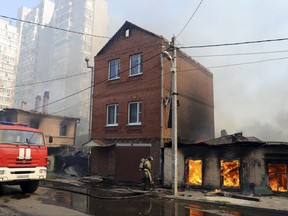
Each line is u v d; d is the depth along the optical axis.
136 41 19.03
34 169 10.91
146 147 17.16
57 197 11.17
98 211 8.84
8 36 100.12
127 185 16.20
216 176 14.81
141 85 18.19
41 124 31.67
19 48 102.94
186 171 15.72
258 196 12.78
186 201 11.60
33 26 89.88
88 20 77.81
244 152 14.12
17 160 10.38
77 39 76.56
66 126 34.31
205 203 11.21
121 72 19.53
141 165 15.13
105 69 20.61
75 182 17.14
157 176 16.27
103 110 20.06
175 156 13.12
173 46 14.23
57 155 24.27
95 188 14.54
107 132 19.47
